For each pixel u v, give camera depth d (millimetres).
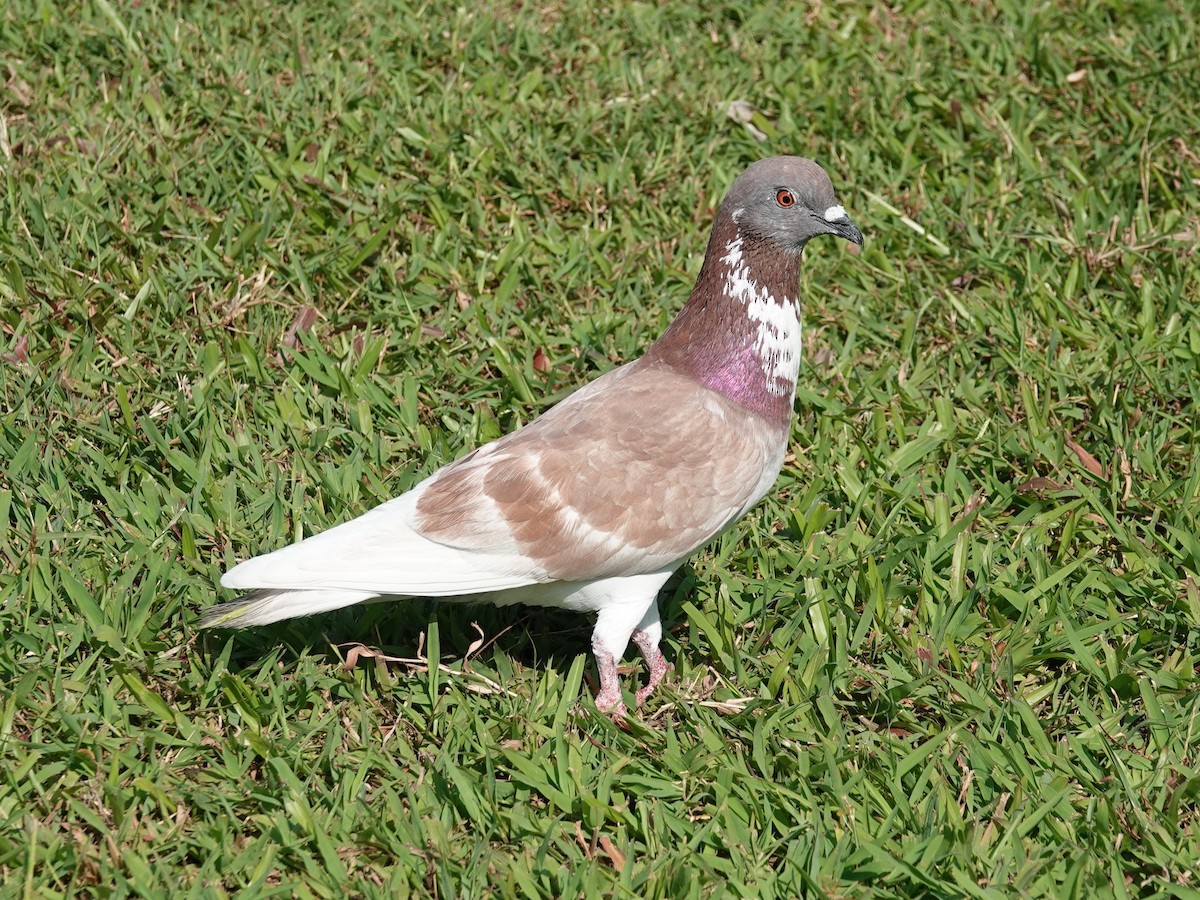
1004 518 1442
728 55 1825
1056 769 1296
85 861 1232
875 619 1371
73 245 1555
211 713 1309
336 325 1542
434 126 1705
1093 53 1831
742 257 1323
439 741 1307
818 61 1827
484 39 1814
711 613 1381
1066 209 1676
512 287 1574
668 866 1241
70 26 1756
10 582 1344
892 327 1583
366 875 1245
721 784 1282
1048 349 1545
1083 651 1346
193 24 1779
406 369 1519
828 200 1323
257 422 1463
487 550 1299
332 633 1359
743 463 1320
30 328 1499
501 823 1265
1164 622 1375
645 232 1639
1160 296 1604
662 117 1745
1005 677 1336
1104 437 1494
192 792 1266
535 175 1667
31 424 1429
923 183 1697
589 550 1301
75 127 1652
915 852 1252
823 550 1414
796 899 1242
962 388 1521
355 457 1431
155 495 1400
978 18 1901
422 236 1603
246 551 1376
